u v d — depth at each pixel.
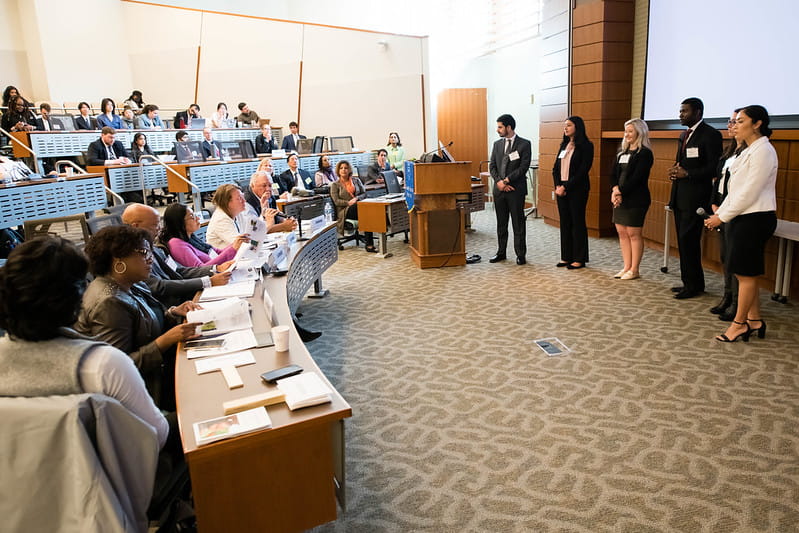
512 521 1.92
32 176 5.57
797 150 4.04
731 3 4.65
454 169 5.34
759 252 3.17
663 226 5.81
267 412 1.56
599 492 2.06
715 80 4.91
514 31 9.29
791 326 3.60
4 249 4.79
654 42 5.75
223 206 3.74
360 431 2.57
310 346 3.67
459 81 10.47
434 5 10.50
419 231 5.54
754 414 2.56
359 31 10.70
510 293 4.62
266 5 12.45
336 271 5.70
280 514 1.54
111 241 1.94
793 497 1.98
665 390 2.83
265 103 11.86
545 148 7.67
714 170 3.95
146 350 1.93
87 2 11.66
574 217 5.21
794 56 4.07
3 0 10.70
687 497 2.01
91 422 1.25
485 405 2.76
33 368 1.31
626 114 6.52
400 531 1.90
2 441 1.22
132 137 8.90
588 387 2.90
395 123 10.77
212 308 2.29
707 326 3.68
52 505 1.25
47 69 11.04
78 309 1.36
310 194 6.96
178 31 12.27
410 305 4.44
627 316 3.94
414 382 3.05
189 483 1.67
